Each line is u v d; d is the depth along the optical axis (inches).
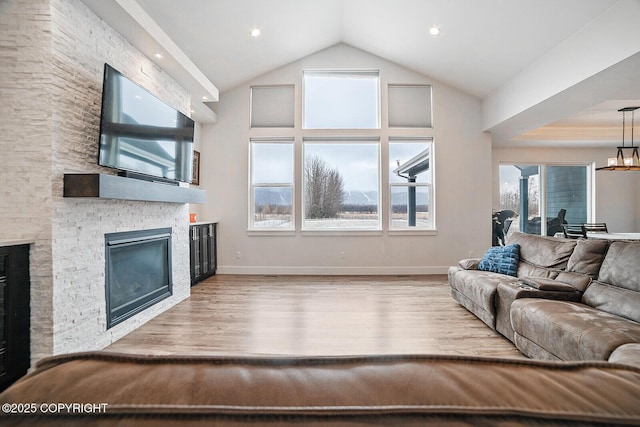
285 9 164.4
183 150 146.6
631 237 189.2
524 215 271.4
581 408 13.5
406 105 221.1
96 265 103.4
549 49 149.9
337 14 183.9
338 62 218.5
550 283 107.0
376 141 223.8
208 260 207.8
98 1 97.0
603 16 119.6
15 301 82.7
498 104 198.4
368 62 218.8
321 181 225.0
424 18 163.6
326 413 13.0
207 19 155.6
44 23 87.4
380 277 210.8
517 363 16.2
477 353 102.9
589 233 208.2
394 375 14.9
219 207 221.0
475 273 141.9
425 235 220.7
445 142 220.2
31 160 87.5
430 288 182.1
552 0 124.5
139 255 128.3
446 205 220.7
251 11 158.4
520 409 13.4
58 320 89.1
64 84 91.8
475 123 220.2
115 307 113.0
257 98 221.8
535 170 274.1
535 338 92.7
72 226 94.1
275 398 13.5
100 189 90.8
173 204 152.4
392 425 12.8
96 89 104.0
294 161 220.5
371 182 225.3
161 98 142.7
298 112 219.6
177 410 13.0
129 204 120.0
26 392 13.8
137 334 116.7
